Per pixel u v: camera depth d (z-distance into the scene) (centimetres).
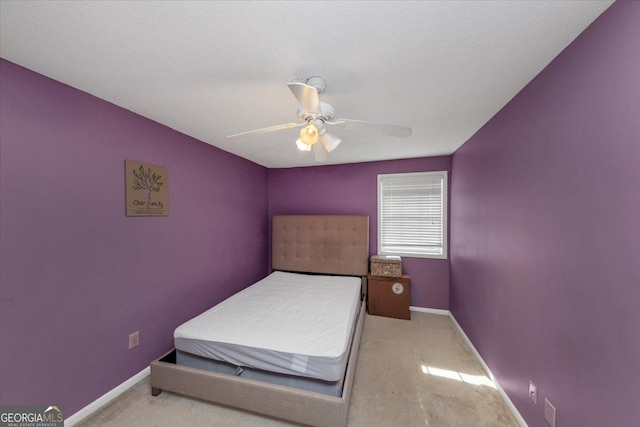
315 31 111
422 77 150
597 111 104
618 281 95
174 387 179
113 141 186
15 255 138
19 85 139
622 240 93
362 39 116
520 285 163
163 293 228
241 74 147
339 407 146
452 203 330
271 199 426
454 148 307
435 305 351
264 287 297
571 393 118
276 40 117
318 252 381
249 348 167
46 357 150
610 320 98
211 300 290
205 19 104
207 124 228
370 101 181
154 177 219
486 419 166
